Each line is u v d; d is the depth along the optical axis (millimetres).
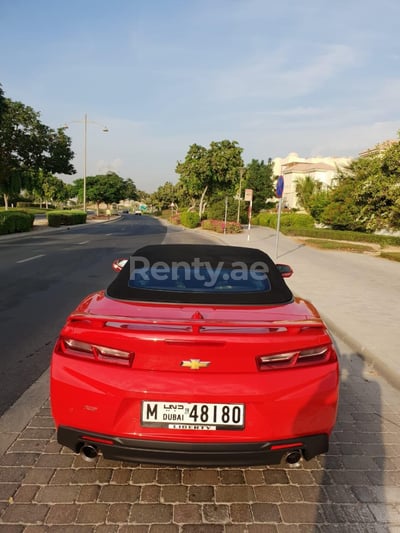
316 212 32812
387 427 3369
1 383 4000
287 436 2238
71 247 17891
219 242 22172
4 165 28016
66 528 2178
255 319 2461
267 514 2326
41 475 2613
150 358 2209
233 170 37781
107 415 2209
